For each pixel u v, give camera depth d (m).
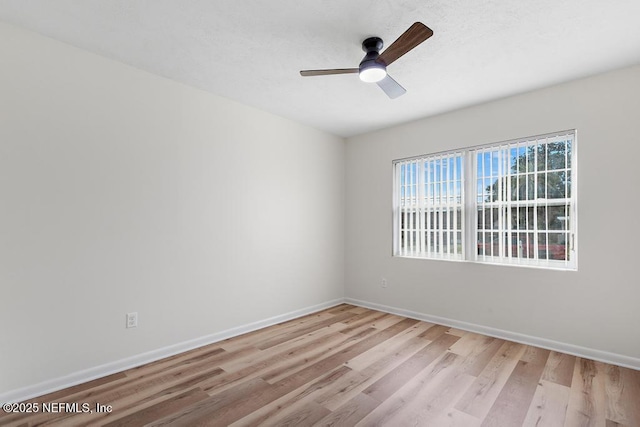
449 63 2.57
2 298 2.06
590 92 2.79
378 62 2.12
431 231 3.86
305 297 4.12
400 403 2.11
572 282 2.85
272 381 2.39
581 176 2.81
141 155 2.69
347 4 1.90
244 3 1.89
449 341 3.17
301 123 4.09
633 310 2.58
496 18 2.02
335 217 4.58
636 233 2.58
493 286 3.32
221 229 3.24
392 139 4.21
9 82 2.10
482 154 3.47
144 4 1.91
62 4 1.91
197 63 2.61
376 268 4.35
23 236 2.13
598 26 2.09
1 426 1.87
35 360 2.17
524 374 2.49
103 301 2.47
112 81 2.54
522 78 2.84
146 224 2.71
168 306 2.84
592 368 2.58
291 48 2.38
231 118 3.34
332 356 2.83
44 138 2.22
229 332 3.29
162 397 2.17
